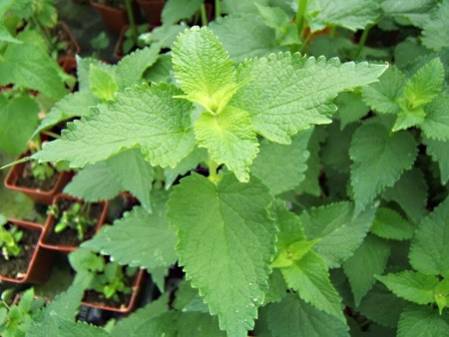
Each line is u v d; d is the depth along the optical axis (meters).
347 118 0.40
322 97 0.25
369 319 0.42
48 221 0.54
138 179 0.37
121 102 0.26
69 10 0.68
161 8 0.62
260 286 0.27
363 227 0.38
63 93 0.48
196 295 0.37
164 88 0.26
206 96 0.26
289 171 0.34
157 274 0.42
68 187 0.46
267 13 0.41
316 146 0.43
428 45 0.42
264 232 0.27
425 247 0.38
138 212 0.38
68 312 0.40
